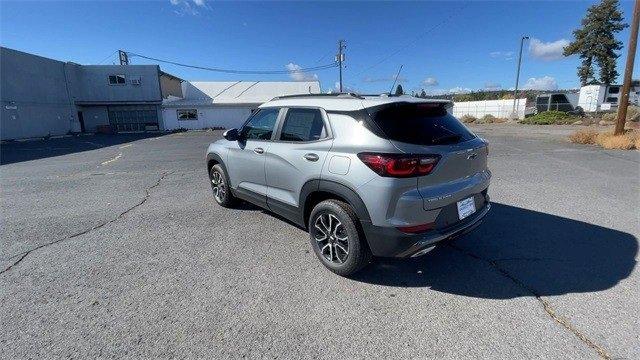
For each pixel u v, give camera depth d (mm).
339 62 37656
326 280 3100
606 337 2273
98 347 2268
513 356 2129
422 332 2377
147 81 33281
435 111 3234
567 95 41781
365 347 2242
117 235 4289
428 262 3400
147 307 2713
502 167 8406
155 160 11484
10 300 2838
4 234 4391
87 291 2961
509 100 41750
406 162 2598
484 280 3043
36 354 2207
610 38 48375
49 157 13430
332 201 3092
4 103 23203
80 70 31938
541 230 4172
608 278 3025
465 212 3037
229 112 35844
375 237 2779
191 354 2191
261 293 2900
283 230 4348
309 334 2377
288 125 3662
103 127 31766
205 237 4160
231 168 4699
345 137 2975
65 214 5242
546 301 2701
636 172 7520
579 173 7492
